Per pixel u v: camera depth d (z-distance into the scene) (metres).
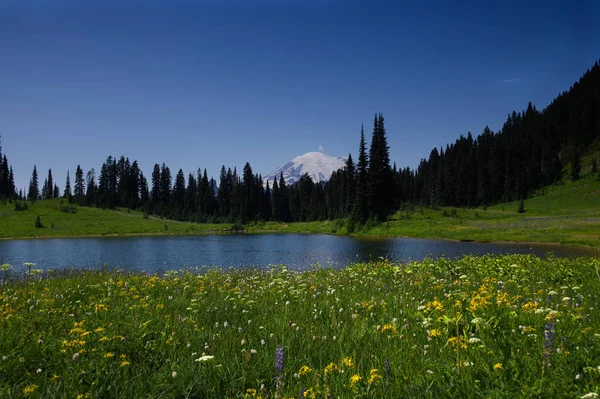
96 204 137.25
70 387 3.80
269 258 36.44
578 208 100.06
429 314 5.91
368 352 4.78
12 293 9.30
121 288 10.05
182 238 72.06
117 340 4.99
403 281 10.74
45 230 87.94
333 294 9.07
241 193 139.25
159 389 3.97
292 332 5.62
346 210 102.19
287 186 166.88
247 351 4.86
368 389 3.53
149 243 58.94
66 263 33.47
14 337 5.05
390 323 5.85
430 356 4.30
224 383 4.17
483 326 4.63
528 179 140.75
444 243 49.44
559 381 3.37
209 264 31.88
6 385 3.77
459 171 142.88
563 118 174.25
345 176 114.88
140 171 166.00
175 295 9.14
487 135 181.50
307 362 4.56
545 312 5.38
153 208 143.38
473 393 3.29
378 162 84.44
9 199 126.94
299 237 70.94
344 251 41.53
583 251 35.09
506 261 15.65
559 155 160.12
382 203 83.44
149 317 6.41
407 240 56.12
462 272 13.89
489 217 85.81
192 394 3.89
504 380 3.49
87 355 4.64
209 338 5.46
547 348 3.70
